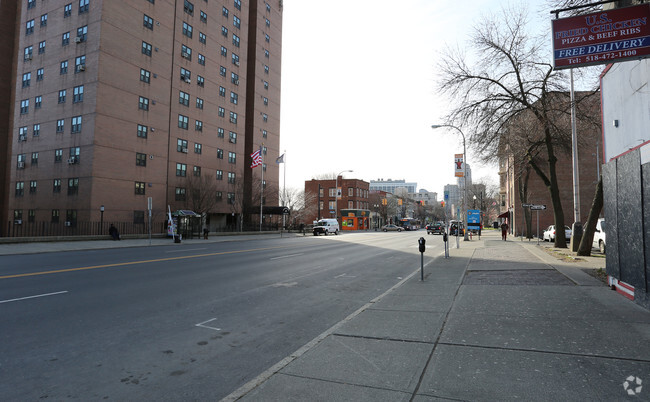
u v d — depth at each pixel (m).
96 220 33.56
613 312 6.32
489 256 17.08
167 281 10.20
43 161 37.38
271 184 61.91
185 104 44.34
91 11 35.19
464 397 3.39
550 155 21.55
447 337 5.18
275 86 64.69
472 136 21.41
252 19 60.16
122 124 36.16
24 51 40.16
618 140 9.11
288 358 4.45
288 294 8.88
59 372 4.20
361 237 40.81
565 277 10.26
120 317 6.49
